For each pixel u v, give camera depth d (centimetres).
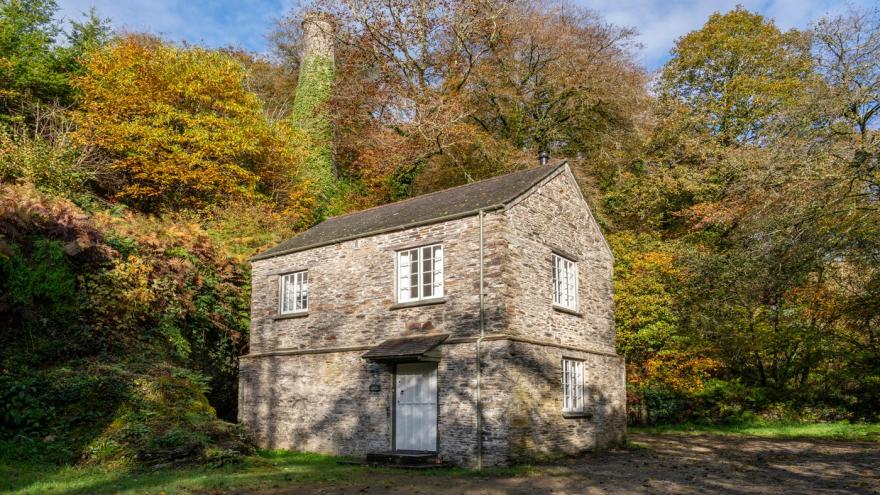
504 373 1233
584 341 1584
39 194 1695
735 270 2144
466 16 2909
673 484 1039
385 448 1397
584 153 3250
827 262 2047
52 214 1620
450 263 1380
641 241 2555
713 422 2248
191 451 1223
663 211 3203
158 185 2452
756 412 2275
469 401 1268
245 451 1370
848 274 2230
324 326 1602
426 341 1345
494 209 1330
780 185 2053
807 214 1878
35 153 2008
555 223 1534
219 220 2384
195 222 2208
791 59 3148
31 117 2430
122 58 2505
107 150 2438
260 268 1822
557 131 3162
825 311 2309
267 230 2433
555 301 1505
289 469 1238
